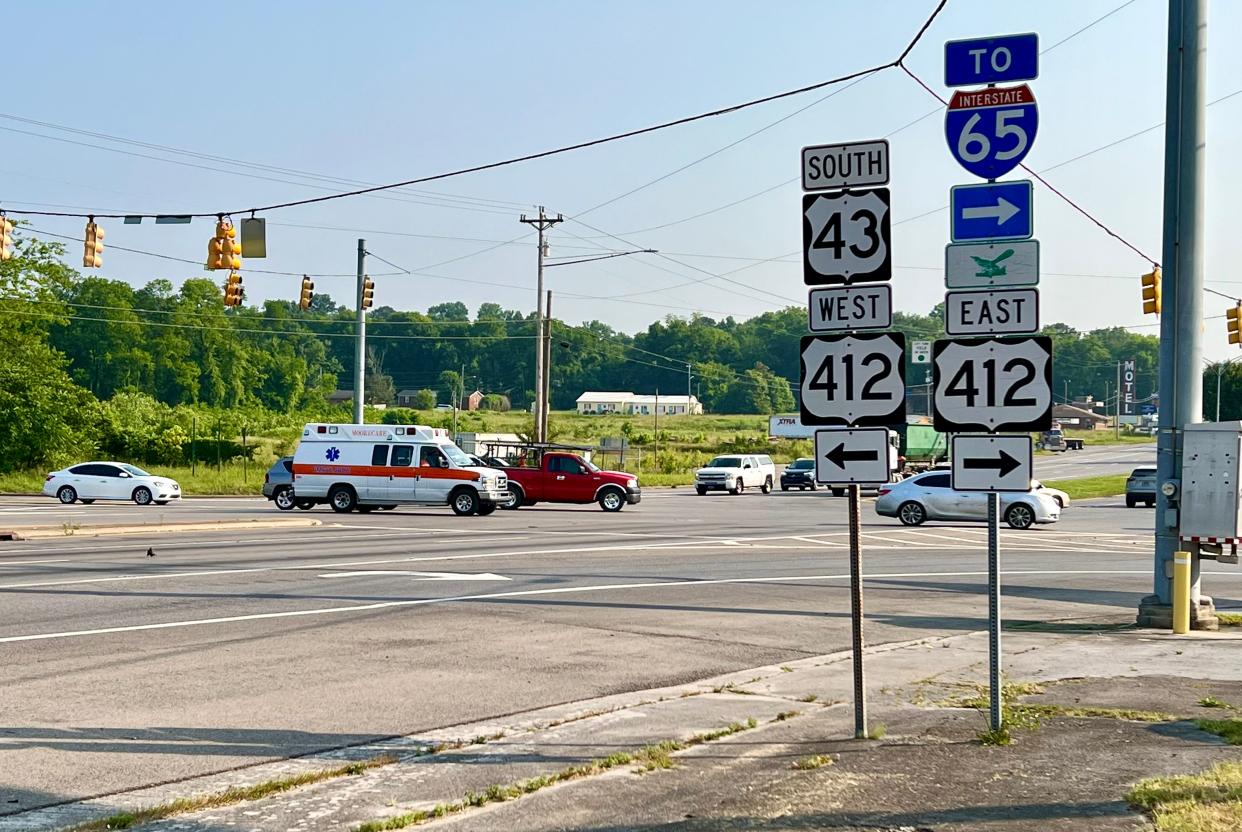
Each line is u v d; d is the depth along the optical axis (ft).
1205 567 81.15
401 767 25.61
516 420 490.08
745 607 53.06
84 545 79.20
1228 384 360.89
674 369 648.79
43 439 202.39
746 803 22.12
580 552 78.02
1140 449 420.36
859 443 27.14
